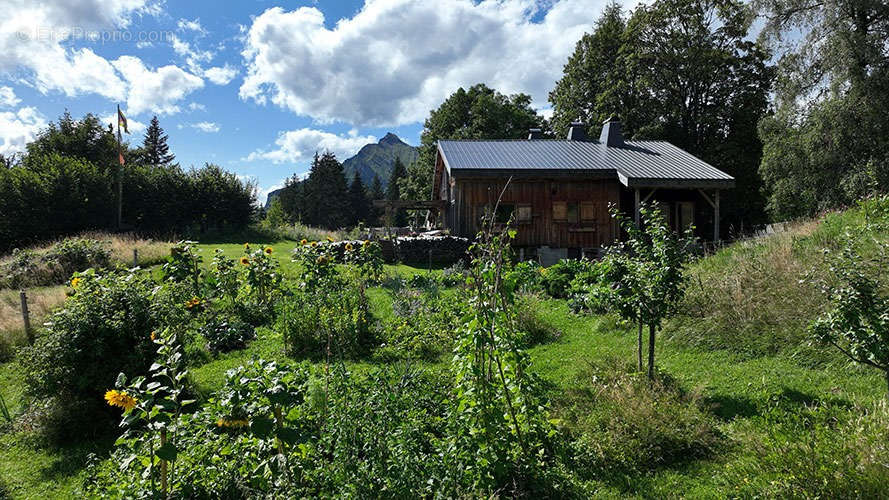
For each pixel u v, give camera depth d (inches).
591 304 386.9
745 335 284.8
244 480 157.4
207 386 270.4
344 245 669.3
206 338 345.7
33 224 954.1
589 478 172.6
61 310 239.9
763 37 884.0
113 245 725.9
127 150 1606.8
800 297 291.4
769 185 957.8
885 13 788.6
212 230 1226.6
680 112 1179.9
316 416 185.6
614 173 724.7
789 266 332.2
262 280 432.5
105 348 230.7
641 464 178.9
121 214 1106.7
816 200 817.5
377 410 178.5
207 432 176.4
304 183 2632.9
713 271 376.2
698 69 1125.7
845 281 203.5
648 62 1181.1
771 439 162.1
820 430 155.3
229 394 153.3
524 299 399.9
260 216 1476.4
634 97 1214.3
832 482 129.1
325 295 377.1
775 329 281.3
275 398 141.9
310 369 231.3
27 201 960.9
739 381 241.1
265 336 360.2
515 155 789.2
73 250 615.2
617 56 1233.4
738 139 1136.2
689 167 741.3
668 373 253.8
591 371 260.4
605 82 1223.5
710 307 316.8
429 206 904.3
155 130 2471.7
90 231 985.5
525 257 754.8
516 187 757.9
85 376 225.1
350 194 2733.8
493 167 716.0
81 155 1353.3
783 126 862.5
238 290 446.0
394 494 147.6
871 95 748.0
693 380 248.2
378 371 222.1
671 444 185.3
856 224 394.3
